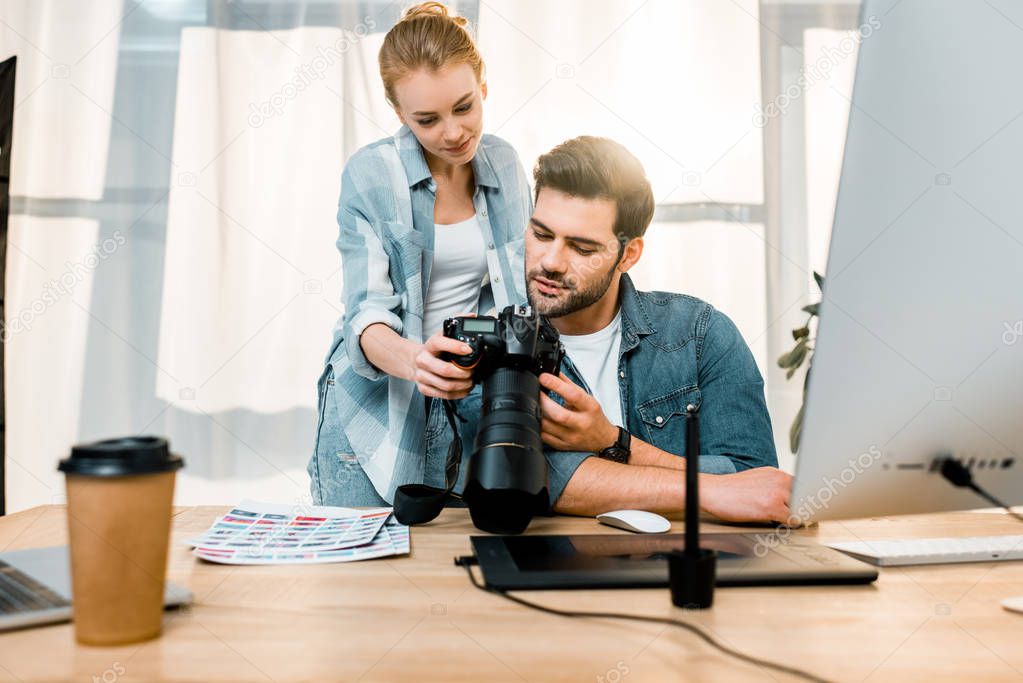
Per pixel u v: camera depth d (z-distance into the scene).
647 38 2.45
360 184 1.44
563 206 1.30
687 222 2.48
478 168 1.52
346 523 0.88
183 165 2.44
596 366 1.40
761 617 0.59
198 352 2.43
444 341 0.87
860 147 0.55
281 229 2.43
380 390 1.42
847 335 0.57
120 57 2.46
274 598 0.62
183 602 0.60
